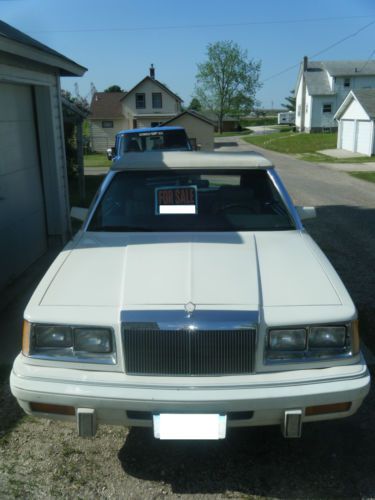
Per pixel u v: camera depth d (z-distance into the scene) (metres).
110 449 3.04
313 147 37.25
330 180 17.70
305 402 2.48
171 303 2.59
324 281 2.88
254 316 2.52
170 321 2.50
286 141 44.25
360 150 31.02
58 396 2.50
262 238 3.49
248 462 2.93
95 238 3.53
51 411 2.56
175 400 2.44
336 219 10.02
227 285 2.75
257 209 3.84
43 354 2.61
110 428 3.25
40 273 6.34
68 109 12.83
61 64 6.91
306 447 3.06
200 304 2.58
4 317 4.92
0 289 5.57
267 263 3.07
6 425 3.25
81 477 2.79
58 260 3.20
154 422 2.49
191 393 2.46
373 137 28.72
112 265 3.07
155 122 50.31
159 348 2.52
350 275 6.25
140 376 2.54
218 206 3.85
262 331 2.53
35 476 2.79
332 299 2.70
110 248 3.33
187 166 3.97
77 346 2.58
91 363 2.57
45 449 3.03
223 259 3.07
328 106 52.31
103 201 3.86
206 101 75.75
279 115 86.69
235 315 2.51
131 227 3.68
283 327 2.55
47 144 7.06
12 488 2.70
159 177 3.95
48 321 2.59
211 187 3.92
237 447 3.06
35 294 2.80
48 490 2.69
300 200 12.84
